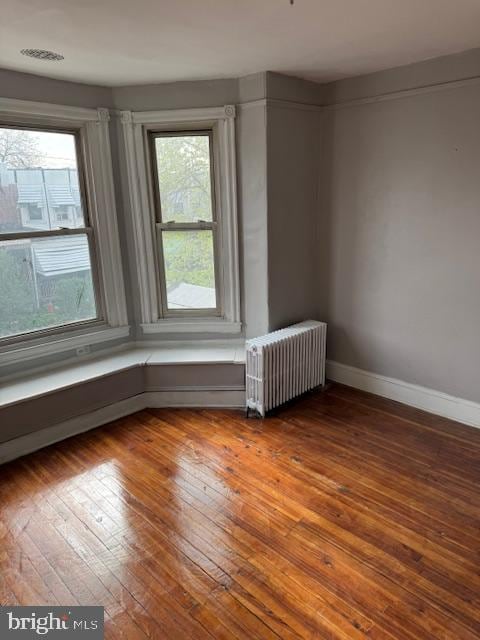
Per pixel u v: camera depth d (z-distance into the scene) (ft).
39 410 10.20
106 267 11.94
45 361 11.28
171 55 8.94
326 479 8.98
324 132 12.10
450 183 10.11
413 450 9.91
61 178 11.03
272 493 8.60
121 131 11.39
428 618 6.08
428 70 9.91
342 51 9.10
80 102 10.77
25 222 10.65
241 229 11.91
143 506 8.31
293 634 5.89
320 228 12.76
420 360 11.49
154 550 7.29
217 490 8.71
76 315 11.87
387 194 11.21
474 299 10.23
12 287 10.68
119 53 8.72
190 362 11.66
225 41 8.23
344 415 11.50
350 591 6.50
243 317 12.62
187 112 11.15
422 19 7.41
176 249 12.46
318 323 12.60
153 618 6.15
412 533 7.55
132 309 12.63
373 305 12.12
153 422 11.37
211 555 7.17
